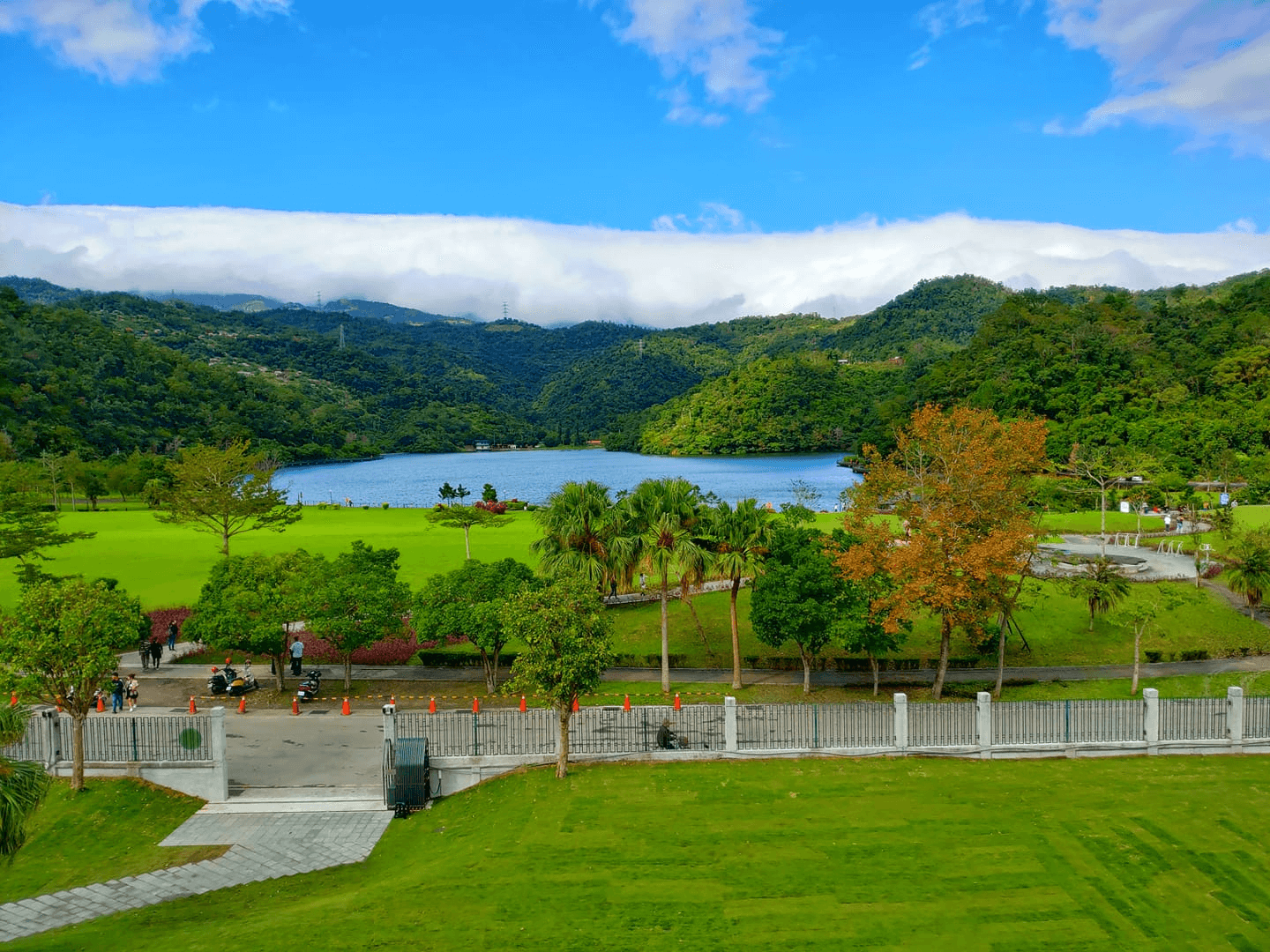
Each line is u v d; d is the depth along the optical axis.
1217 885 19.53
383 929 18.38
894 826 23.06
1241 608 52.34
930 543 37.00
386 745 28.05
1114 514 96.12
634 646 49.34
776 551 42.25
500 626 39.44
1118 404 160.88
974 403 181.25
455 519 77.00
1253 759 28.48
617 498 44.25
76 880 23.00
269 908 20.59
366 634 39.75
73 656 27.33
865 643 39.03
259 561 46.75
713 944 17.53
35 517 52.75
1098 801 24.38
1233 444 131.38
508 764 28.66
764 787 26.30
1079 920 18.20
